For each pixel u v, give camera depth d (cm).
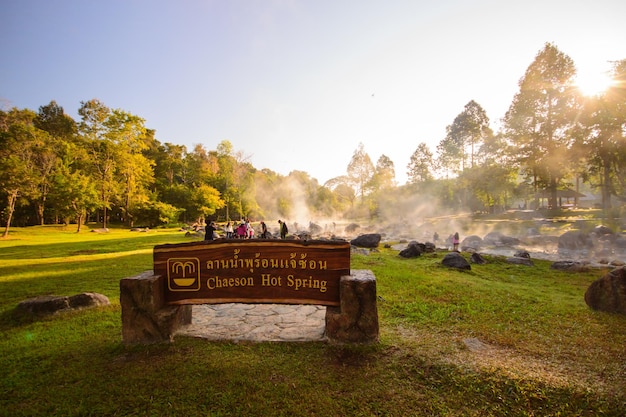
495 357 425
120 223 5334
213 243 502
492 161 4528
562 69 3719
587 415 323
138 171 4906
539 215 3625
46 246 2056
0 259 1435
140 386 372
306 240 492
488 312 612
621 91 2972
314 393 356
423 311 614
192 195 5503
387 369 399
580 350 446
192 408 336
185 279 503
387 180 7219
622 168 3206
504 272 1138
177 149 7462
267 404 340
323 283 486
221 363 414
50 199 3894
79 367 416
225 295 500
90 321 589
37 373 405
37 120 5791
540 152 3753
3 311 665
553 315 597
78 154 4459
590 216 3189
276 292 494
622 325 542
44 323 589
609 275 632
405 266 1169
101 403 346
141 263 1242
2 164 3158
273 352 444
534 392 349
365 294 455
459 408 335
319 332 511
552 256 1622
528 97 3875
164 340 474
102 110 4484
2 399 357
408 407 336
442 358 415
